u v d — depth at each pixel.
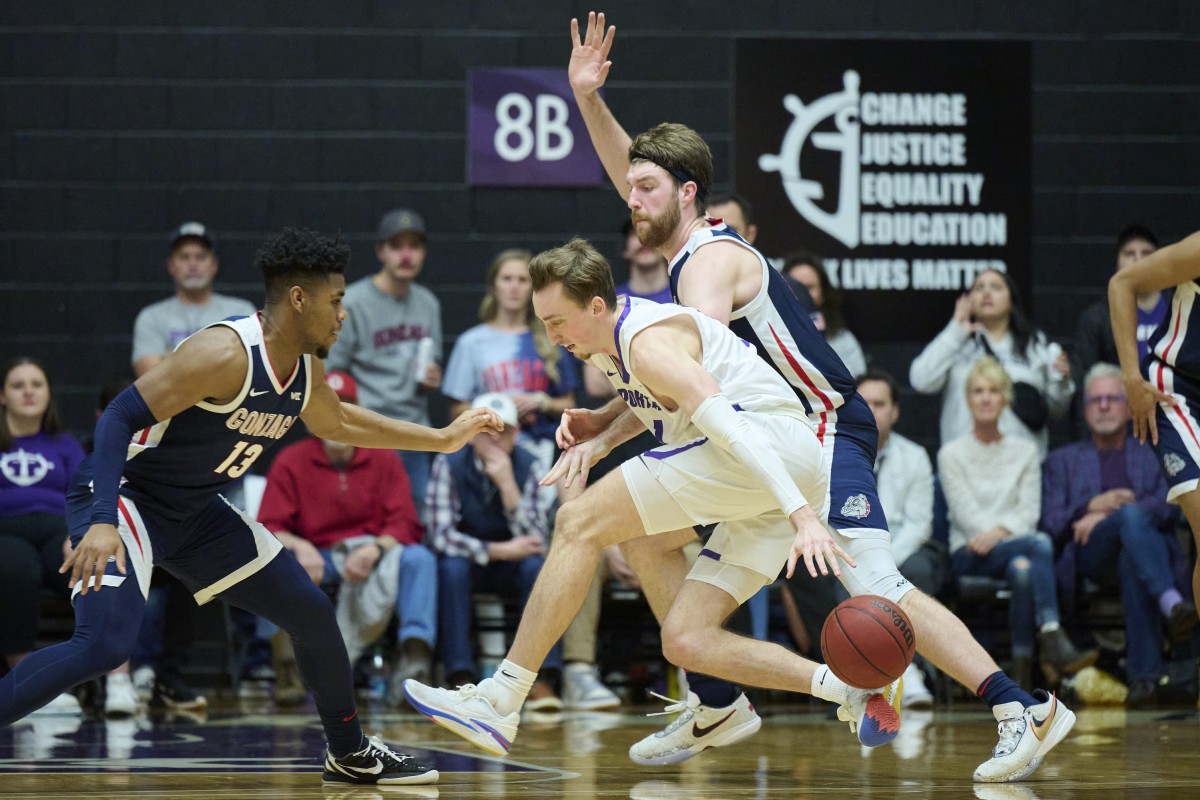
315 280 5.04
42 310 12.47
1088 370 11.58
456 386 11.08
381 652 10.81
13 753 6.82
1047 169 12.95
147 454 5.12
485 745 5.42
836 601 9.35
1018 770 5.55
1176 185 12.98
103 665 4.94
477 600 10.38
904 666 5.25
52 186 12.52
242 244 12.60
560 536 5.51
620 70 12.80
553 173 12.75
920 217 12.87
